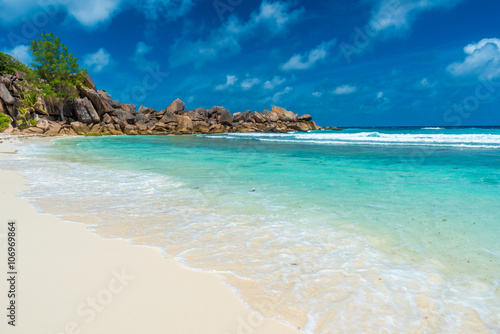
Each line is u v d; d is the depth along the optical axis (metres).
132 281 2.97
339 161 13.41
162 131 53.41
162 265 3.33
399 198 6.43
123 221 4.85
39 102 45.97
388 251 3.71
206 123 60.50
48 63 51.38
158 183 8.09
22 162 12.21
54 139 32.72
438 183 8.09
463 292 2.81
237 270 3.23
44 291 2.75
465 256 3.56
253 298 2.71
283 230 4.47
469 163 12.17
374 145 23.66
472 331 2.30
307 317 2.45
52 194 6.65
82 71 55.06
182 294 2.75
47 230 4.38
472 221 4.82
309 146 23.75
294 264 3.38
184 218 5.04
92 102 51.00
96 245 3.86
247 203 6.02
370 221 4.86
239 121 68.19
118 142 30.05
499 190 7.16
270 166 11.75
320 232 4.38
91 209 5.51
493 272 3.17
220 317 2.43
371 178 8.96
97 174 9.50
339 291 2.82
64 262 3.36
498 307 2.60
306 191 7.14
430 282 2.99
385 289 2.86
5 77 48.91
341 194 6.84
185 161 13.46
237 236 4.23
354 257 3.55
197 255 3.60
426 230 4.44
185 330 2.27
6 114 42.66
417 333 2.28
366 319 2.43
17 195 6.50
